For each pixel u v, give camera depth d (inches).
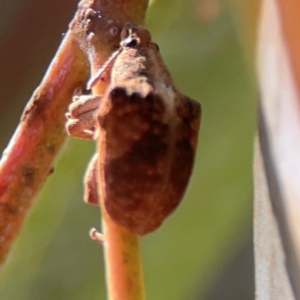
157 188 2.5
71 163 2.7
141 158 2.5
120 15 2.6
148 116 2.5
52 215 2.7
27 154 2.6
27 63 3.8
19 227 2.6
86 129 2.6
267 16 2.4
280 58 2.4
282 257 2.5
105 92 2.5
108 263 2.5
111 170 2.5
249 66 2.5
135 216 2.5
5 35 3.8
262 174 2.5
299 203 2.4
